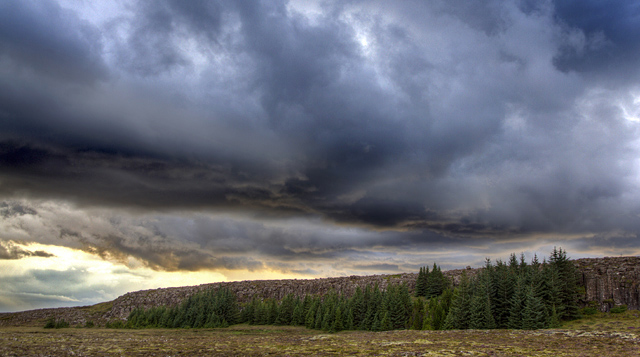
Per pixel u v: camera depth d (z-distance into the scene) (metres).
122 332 138.25
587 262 128.62
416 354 55.25
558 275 108.50
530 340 67.88
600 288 108.25
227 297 195.38
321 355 56.84
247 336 107.81
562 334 72.94
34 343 74.19
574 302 103.38
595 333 71.12
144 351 63.78
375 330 129.12
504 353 54.25
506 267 130.50
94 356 57.22
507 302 106.94
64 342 77.94
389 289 153.12
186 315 183.75
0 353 58.06
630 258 122.50
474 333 83.00
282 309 175.50
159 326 181.12
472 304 106.00
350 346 67.69
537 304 95.69
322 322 145.62
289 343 76.44
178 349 66.88
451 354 54.38
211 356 57.66
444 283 164.38
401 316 129.88
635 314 95.56
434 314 120.69
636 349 54.38
